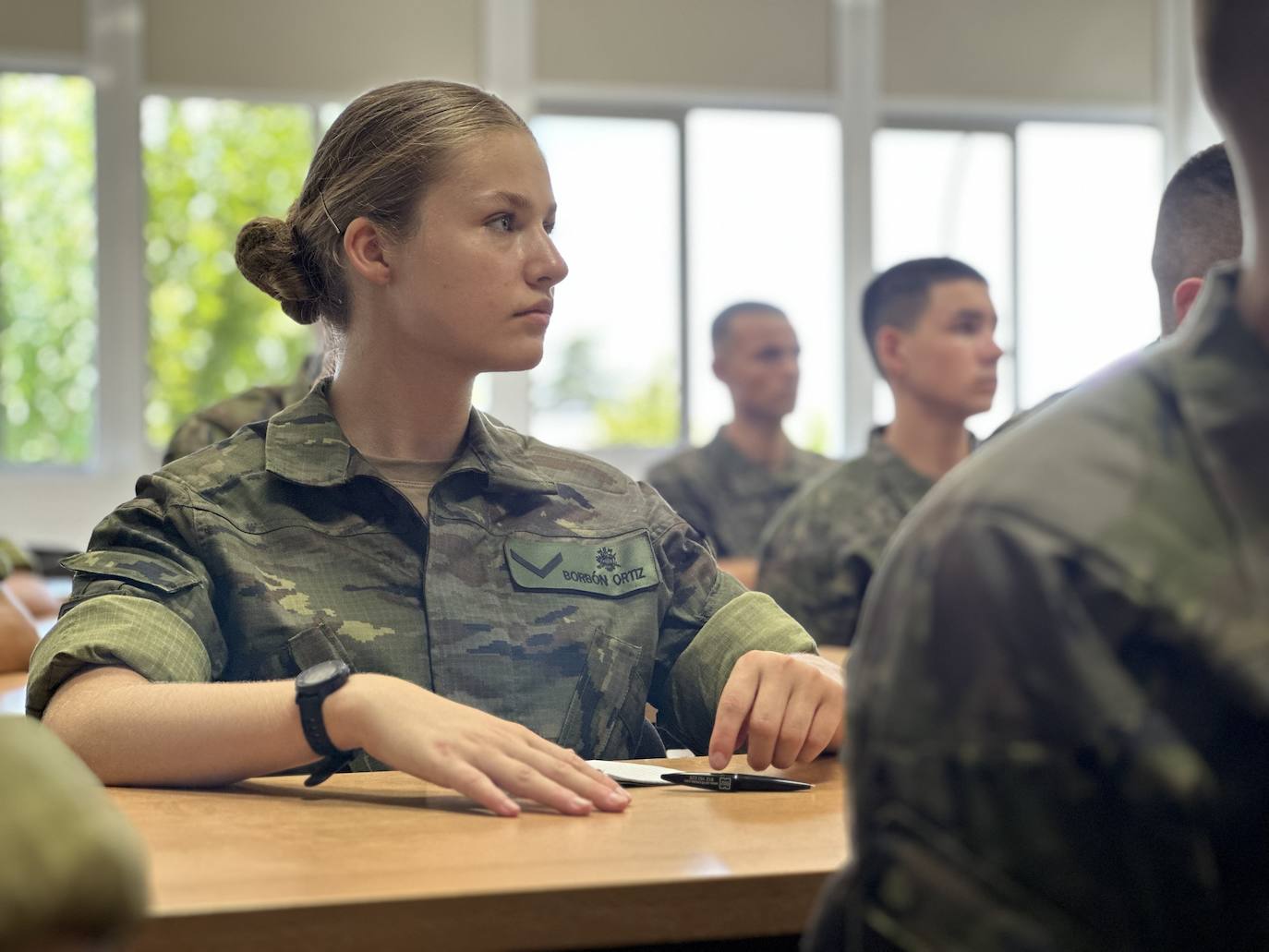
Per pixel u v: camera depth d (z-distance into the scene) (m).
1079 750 0.51
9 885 0.36
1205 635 0.51
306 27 6.57
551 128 6.85
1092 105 7.18
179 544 1.30
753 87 6.93
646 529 1.45
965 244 7.18
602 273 6.90
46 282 6.54
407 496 1.37
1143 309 7.25
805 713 1.18
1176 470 0.54
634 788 1.11
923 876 0.52
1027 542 0.52
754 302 4.83
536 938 0.79
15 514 6.47
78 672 1.18
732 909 0.82
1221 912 0.52
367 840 0.91
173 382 6.65
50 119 6.51
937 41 7.07
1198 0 0.56
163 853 0.87
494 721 1.04
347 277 1.37
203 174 6.61
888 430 3.08
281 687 1.08
